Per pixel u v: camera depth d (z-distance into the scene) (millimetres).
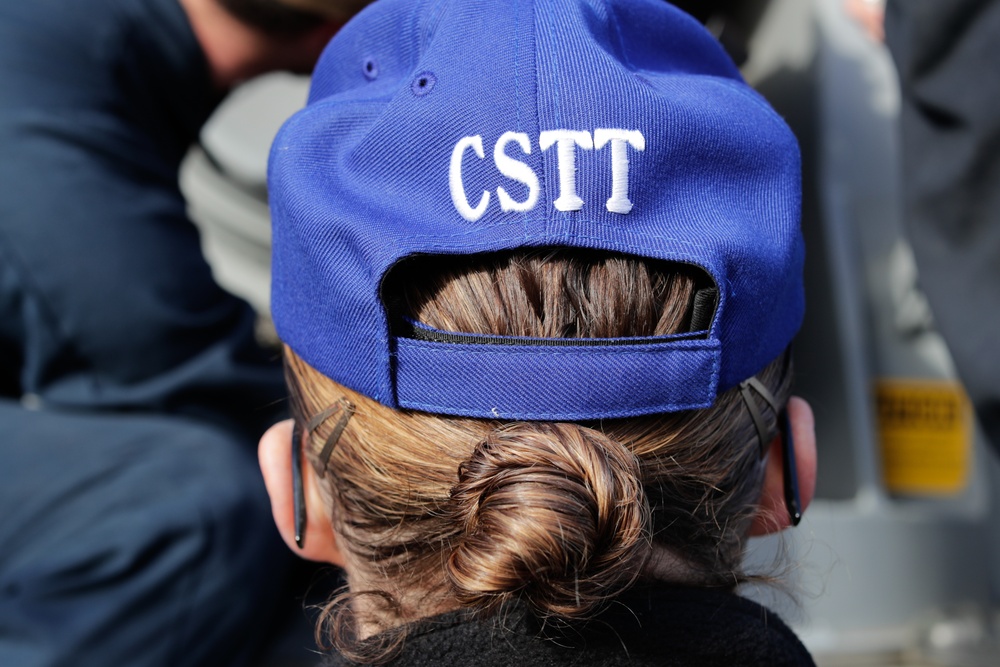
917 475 1500
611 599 627
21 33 1366
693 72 799
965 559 1506
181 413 1446
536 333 620
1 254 1326
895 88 1501
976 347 1160
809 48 1467
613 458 570
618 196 628
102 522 1247
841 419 1481
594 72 648
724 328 657
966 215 1177
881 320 1495
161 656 1237
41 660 1150
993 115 1109
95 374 1405
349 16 1548
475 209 634
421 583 669
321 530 809
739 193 697
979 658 1434
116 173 1422
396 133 670
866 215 1494
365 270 652
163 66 1530
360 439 681
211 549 1283
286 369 795
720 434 676
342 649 669
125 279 1378
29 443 1337
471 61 664
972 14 1104
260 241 2092
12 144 1330
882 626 1449
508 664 625
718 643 643
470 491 566
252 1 1498
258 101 2195
